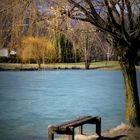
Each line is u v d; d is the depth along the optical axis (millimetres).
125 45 14383
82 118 13984
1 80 65438
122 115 25406
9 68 76000
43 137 17672
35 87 52562
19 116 25359
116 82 61531
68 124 12781
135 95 15086
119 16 14203
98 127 14320
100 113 26844
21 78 68812
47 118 24531
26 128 20266
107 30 13805
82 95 41594
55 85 55938
